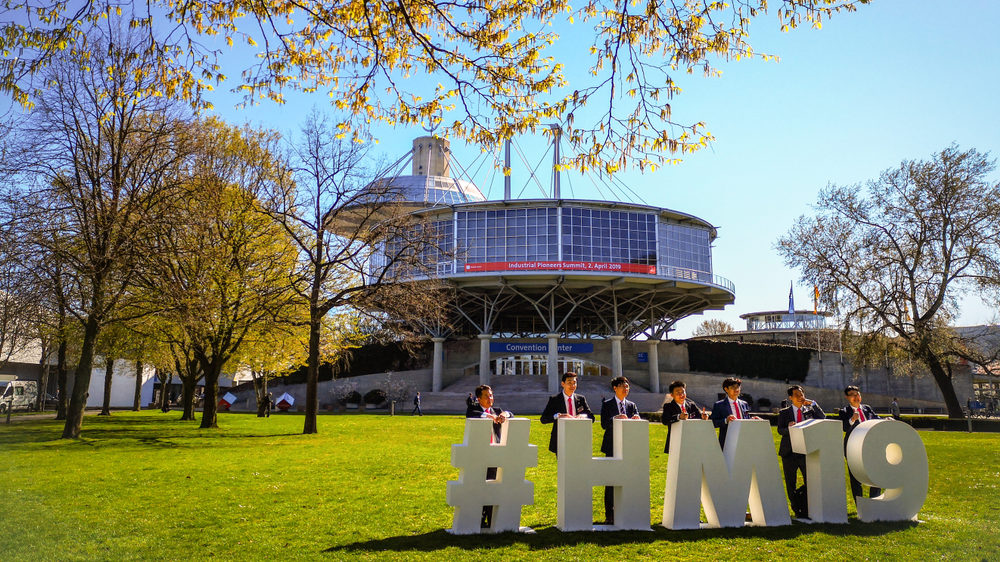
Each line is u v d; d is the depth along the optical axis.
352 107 9.29
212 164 25.11
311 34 8.89
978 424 32.94
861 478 8.91
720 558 6.91
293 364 36.56
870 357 40.06
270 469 13.94
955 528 8.45
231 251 25.31
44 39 7.92
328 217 28.25
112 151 21.09
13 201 19.25
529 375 72.69
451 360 73.81
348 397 64.75
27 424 31.44
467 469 7.98
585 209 64.94
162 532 7.80
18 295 19.25
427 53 8.33
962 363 56.97
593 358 74.56
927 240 37.44
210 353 28.77
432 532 8.02
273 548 7.09
